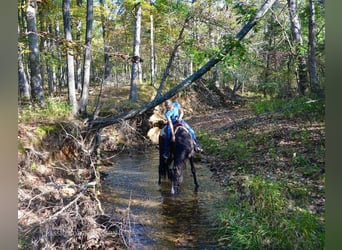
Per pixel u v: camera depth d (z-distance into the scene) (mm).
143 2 16531
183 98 23141
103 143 13508
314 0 12297
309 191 6355
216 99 25062
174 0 14719
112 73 28344
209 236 5641
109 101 18062
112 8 18703
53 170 7504
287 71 14648
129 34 21625
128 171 10562
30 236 4578
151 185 8914
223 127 14953
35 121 8625
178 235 5711
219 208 6867
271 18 15539
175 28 15281
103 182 9117
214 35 12664
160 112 16828
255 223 5367
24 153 6875
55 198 6250
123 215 6539
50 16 16234
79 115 10859
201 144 13141
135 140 14805
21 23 12961
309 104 11719
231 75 23484
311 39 12047
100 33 22875
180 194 8008
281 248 4656
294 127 10773
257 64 12875
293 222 4871
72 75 11211
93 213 5707
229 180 8469
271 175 7641
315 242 4406
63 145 8445
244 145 10617
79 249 4898
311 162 7887
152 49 22906
